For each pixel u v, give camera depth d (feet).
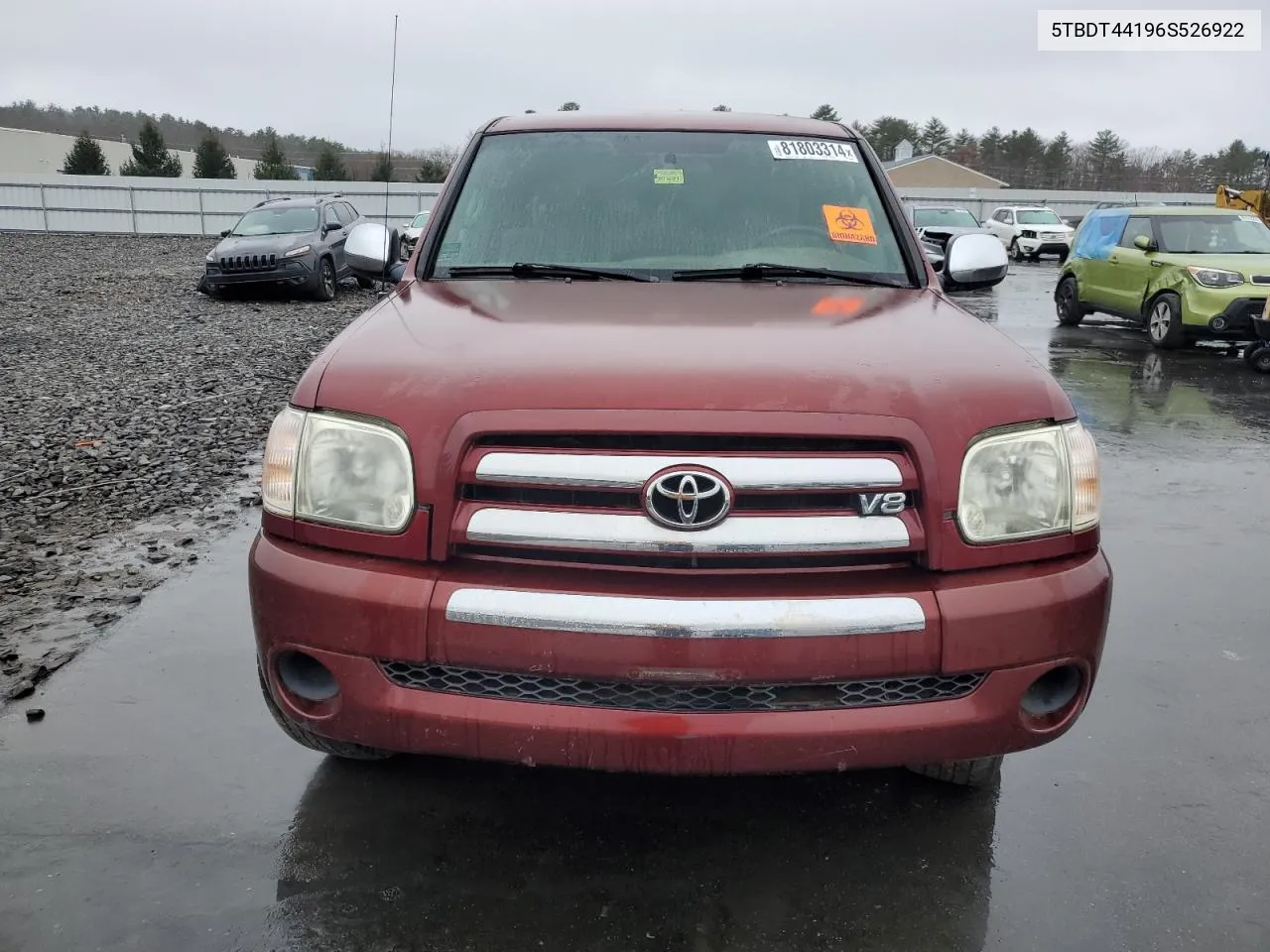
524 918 7.38
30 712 10.18
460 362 7.27
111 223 121.80
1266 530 17.01
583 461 6.64
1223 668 11.73
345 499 7.04
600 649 6.54
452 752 6.95
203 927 7.25
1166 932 7.34
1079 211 142.10
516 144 11.84
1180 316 35.96
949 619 6.69
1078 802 8.96
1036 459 7.06
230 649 11.88
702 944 7.16
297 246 51.80
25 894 7.55
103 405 26.61
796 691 6.81
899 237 10.87
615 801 8.82
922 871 7.97
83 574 14.28
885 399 6.86
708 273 10.17
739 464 6.59
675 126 12.03
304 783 9.05
